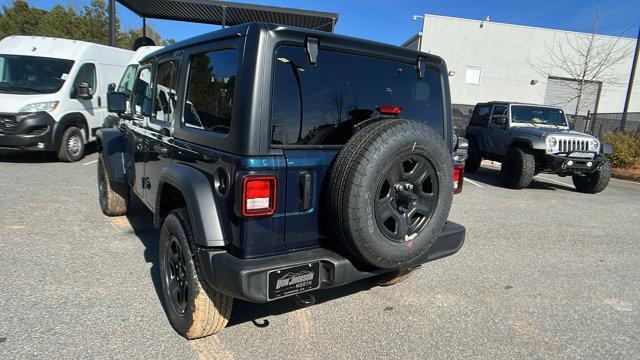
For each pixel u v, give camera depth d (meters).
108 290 3.47
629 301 3.88
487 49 27.19
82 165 8.88
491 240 5.59
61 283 3.55
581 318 3.50
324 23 13.27
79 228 4.94
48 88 8.87
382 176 2.40
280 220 2.42
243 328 3.06
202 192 2.50
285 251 2.49
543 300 3.81
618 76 27.83
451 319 3.37
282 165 2.37
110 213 5.34
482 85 27.56
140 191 4.18
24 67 8.99
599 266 4.80
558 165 9.17
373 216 2.40
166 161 3.29
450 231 3.12
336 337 3.01
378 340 3.00
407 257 2.62
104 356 2.61
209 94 2.69
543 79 27.80
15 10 26.47
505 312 3.54
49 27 23.48
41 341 2.73
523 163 9.37
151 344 2.77
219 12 13.30
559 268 4.67
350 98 2.73
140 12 14.04
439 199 2.71
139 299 3.35
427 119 3.27
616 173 13.32
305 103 2.51
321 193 2.56
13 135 8.21
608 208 8.16
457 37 26.95
